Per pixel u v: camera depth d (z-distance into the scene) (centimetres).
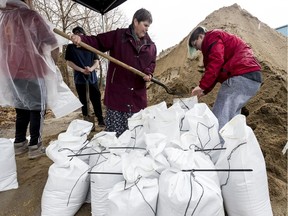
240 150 144
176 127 177
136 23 249
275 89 362
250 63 229
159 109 198
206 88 230
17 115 298
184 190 128
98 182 162
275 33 622
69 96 277
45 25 247
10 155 226
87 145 192
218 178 148
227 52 232
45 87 261
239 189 143
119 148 178
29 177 246
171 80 500
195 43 247
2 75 241
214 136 175
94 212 168
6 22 232
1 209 199
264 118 319
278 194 193
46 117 643
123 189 142
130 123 204
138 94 278
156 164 154
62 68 819
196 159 147
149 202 136
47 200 171
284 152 240
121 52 263
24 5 239
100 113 428
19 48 239
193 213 124
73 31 346
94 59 398
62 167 171
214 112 235
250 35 555
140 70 271
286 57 536
